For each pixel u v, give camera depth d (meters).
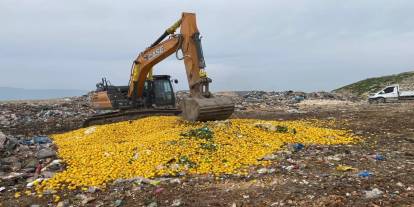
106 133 17.25
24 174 11.20
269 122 16.64
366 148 13.73
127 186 9.97
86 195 9.54
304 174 10.37
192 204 8.60
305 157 12.23
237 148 12.71
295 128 15.91
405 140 15.44
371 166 11.06
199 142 12.98
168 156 11.73
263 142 13.78
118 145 13.55
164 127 17.41
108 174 10.67
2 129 26.02
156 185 9.95
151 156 11.80
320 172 10.54
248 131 14.85
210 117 16.95
